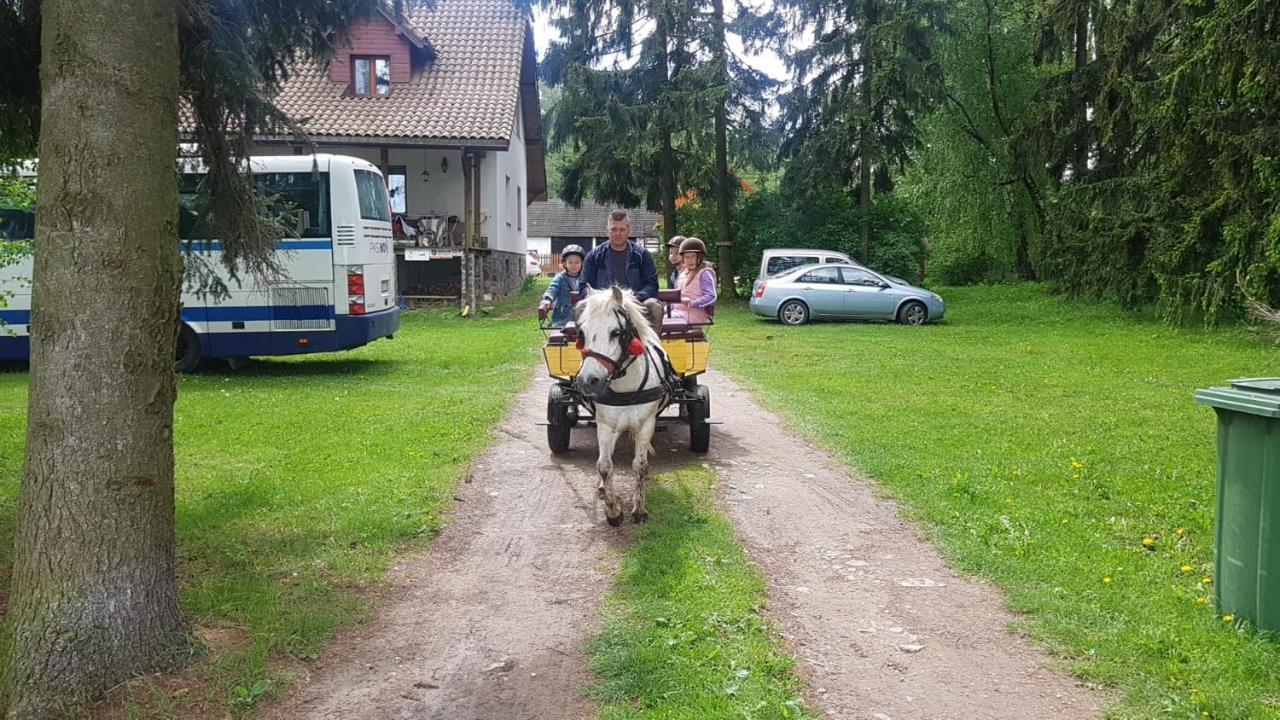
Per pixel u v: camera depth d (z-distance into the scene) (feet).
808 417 34.71
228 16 19.24
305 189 45.75
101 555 13.14
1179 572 18.04
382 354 55.77
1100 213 68.80
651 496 24.29
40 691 12.73
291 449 29.04
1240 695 13.10
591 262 27.04
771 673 14.30
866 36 86.28
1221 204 55.11
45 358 13.01
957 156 98.17
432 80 84.79
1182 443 29.48
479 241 85.92
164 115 13.55
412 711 13.44
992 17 94.02
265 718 13.15
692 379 29.17
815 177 91.66
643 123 85.20
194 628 14.93
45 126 12.92
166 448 14.03
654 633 15.60
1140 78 66.23
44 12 12.98
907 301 74.95
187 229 24.45
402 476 25.55
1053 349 56.44
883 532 21.49
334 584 17.99
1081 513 22.07
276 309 45.96
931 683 14.17
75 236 12.91
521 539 21.07
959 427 32.32
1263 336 57.16
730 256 95.35
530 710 13.44
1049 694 13.76
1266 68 47.83
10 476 25.43
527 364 50.67
